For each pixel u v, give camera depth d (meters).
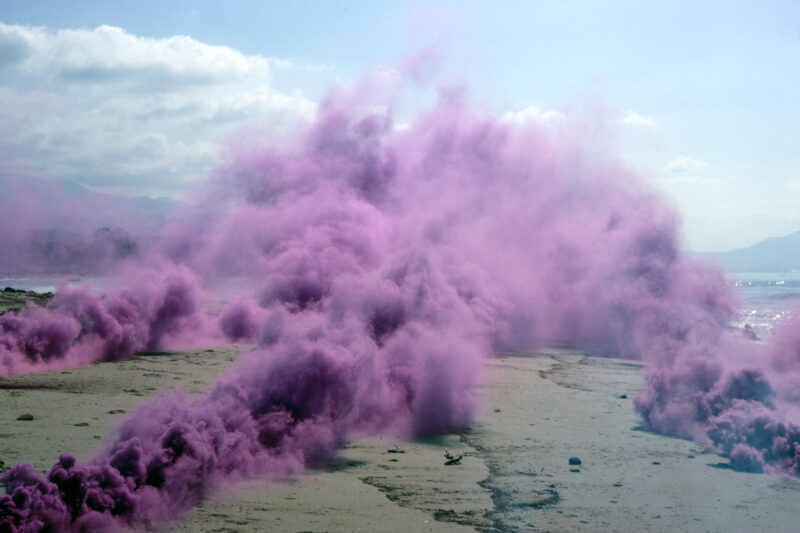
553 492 6.44
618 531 5.45
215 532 4.98
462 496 6.21
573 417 10.14
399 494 6.19
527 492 6.41
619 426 9.60
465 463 7.39
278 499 5.88
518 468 7.26
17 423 7.73
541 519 5.67
